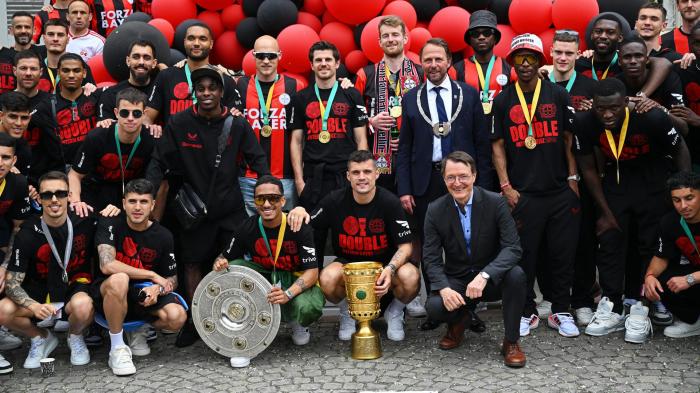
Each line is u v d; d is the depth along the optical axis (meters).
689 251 5.11
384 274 4.97
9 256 5.00
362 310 4.90
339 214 5.25
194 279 5.41
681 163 5.29
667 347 5.00
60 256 4.95
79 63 5.70
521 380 4.45
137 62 5.65
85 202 5.41
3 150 4.87
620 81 5.07
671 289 5.05
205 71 5.07
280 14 6.75
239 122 5.32
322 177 5.72
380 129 5.86
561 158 5.36
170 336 5.54
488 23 5.95
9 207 5.19
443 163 4.90
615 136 5.22
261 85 5.99
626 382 4.38
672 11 8.41
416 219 5.69
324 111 5.73
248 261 5.19
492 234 4.96
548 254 5.47
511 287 4.73
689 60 5.59
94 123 5.81
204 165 5.21
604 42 5.68
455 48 6.73
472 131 5.52
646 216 5.36
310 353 5.06
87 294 4.87
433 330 5.50
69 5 7.04
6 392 4.43
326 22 7.12
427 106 5.49
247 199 5.86
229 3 7.18
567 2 6.43
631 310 5.18
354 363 4.82
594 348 5.02
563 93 5.37
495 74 6.02
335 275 5.16
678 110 5.36
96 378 4.64
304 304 4.99
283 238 5.05
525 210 5.35
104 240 4.92
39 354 4.88
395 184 5.93
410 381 4.46
